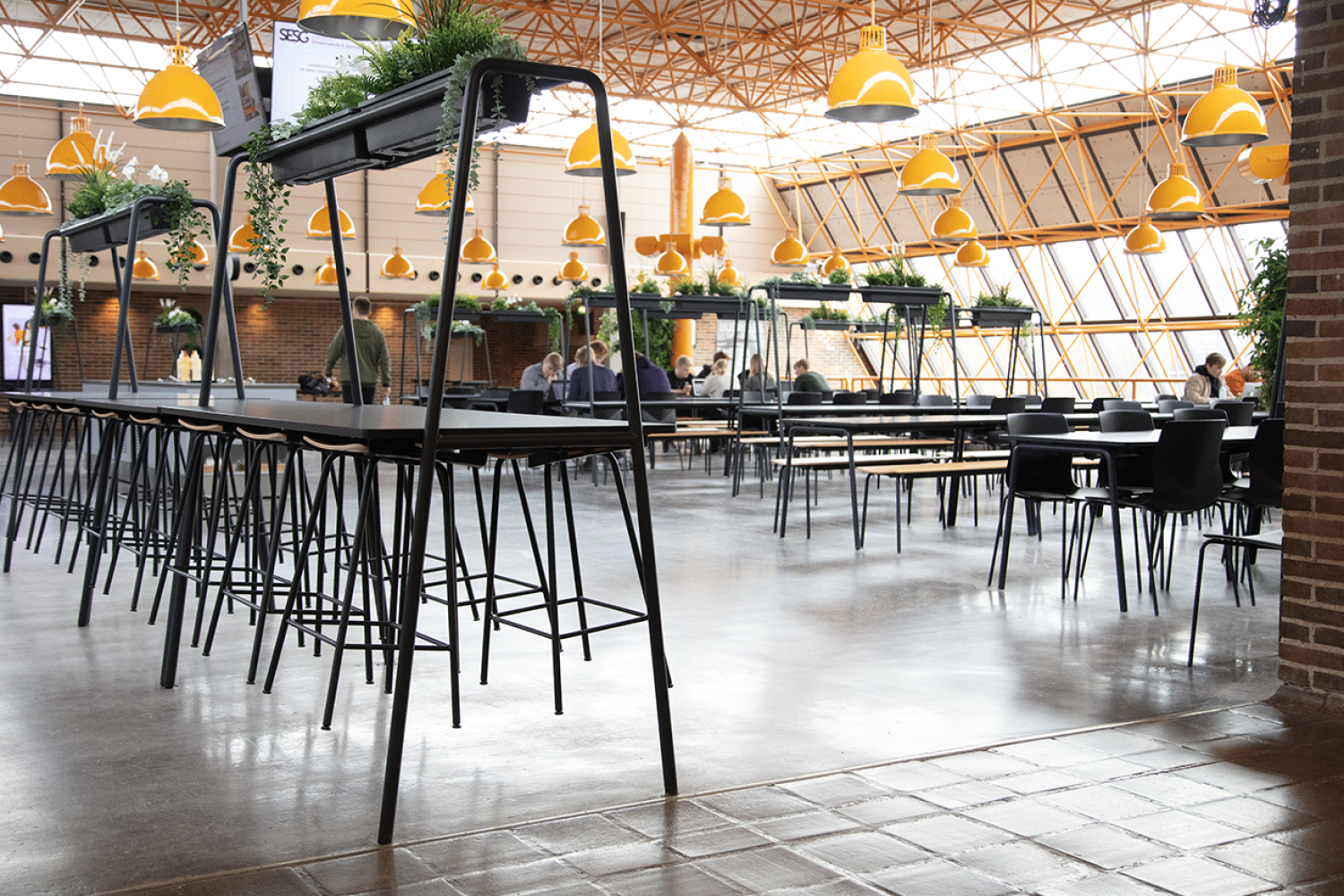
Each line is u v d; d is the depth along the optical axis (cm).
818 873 218
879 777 271
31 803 257
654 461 1282
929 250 2189
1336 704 324
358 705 338
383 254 2061
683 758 290
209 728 315
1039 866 221
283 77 423
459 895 209
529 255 2233
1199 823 242
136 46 1762
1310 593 331
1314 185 329
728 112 2109
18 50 1711
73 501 676
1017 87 1841
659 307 1292
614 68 1916
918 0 1585
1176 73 1652
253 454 461
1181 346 1859
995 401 920
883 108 623
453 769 281
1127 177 1800
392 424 292
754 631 442
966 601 503
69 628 442
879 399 1223
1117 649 414
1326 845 231
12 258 1717
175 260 540
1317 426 329
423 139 320
